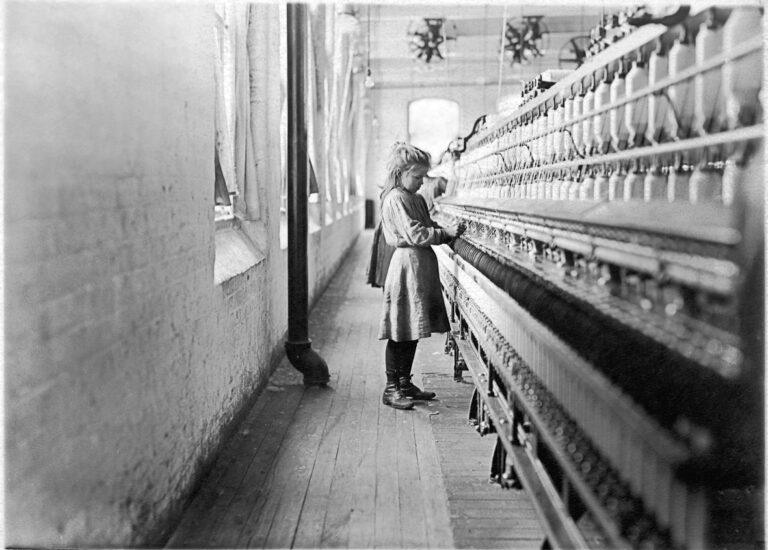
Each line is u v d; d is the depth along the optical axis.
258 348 5.04
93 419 2.21
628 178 2.13
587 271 2.22
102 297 2.26
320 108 10.06
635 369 1.73
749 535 2.32
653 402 1.70
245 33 4.98
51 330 1.97
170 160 2.94
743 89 1.66
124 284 2.44
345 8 10.32
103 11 2.23
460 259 4.56
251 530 3.01
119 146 2.38
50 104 1.94
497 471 3.49
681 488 1.51
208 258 3.59
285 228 7.50
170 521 2.96
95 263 2.21
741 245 1.50
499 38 17.27
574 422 2.11
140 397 2.60
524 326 2.46
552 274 2.39
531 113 3.40
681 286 1.64
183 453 3.15
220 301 3.86
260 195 5.43
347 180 15.58
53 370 1.98
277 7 5.86
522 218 2.93
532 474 2.45
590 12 13.89
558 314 2.09
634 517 1.69
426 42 14.55
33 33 1.86
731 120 1.69
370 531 2.99
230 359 4.12
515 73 21.44
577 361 1.86
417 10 14.22
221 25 4.70
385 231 4.62
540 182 3.09
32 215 1.87
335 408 4.75
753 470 1.85
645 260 1.69
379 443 4.06
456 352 5.36
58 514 2.02
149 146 2.67
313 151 9.63
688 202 1.71
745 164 1.61
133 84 2.50
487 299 3.37
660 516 1.54
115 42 2.33
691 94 1.83
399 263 4.60
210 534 2.97
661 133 1.96
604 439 1.79
